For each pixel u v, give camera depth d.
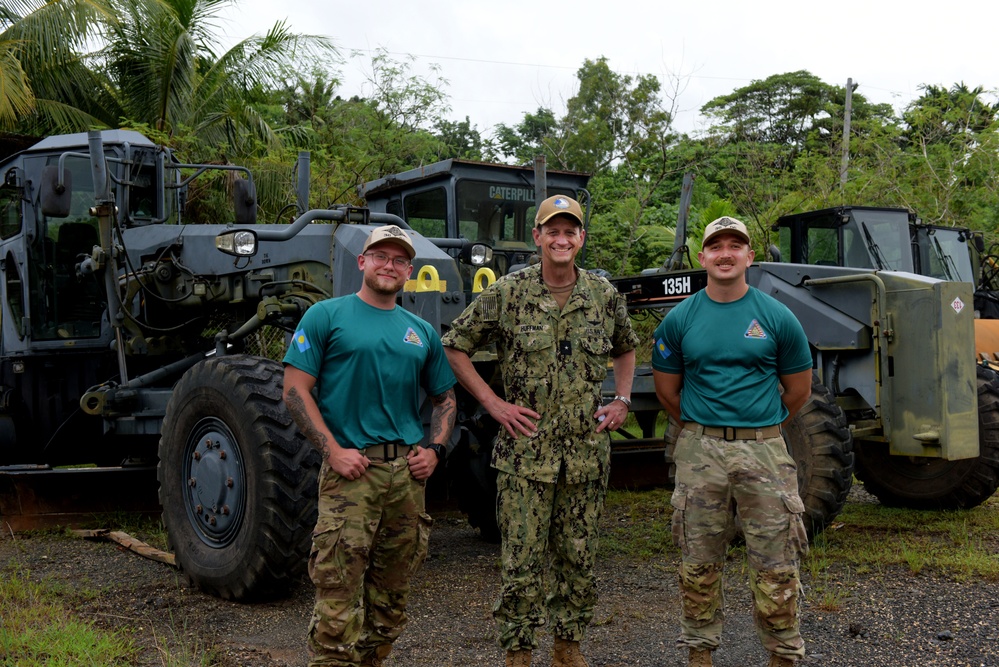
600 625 3.87
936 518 6.03
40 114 13.48
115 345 6.01
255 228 5.47
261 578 4.12
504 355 3.20
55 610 3.91
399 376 2.97
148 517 6.01
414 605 4.17
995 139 16.28
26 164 6.31
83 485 5.87
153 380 5.78
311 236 5.16
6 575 4.69
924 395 5.26
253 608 4.16
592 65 17.58
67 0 13.05
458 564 4.97
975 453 5.24
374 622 3.03
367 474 2.89
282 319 5.21
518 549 3.06
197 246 5.69
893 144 17.09
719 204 14.87
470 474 5.42
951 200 16.12
